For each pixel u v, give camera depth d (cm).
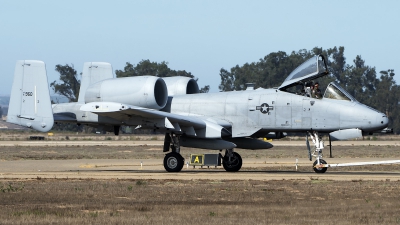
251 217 4262
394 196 5366
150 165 11044
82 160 12738
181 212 4491
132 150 17375
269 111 8444
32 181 6988
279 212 4478
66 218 4222
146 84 8581
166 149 8775
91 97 8862
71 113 9350
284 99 8394
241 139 9012
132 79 8756
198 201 5122
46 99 8994
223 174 8069
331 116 8138
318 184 6456
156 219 4159
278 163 11456
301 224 3969
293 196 5441
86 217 4259
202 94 9038
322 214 4375
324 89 8756
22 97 9056
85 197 5422
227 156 9038
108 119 9100
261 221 4072
